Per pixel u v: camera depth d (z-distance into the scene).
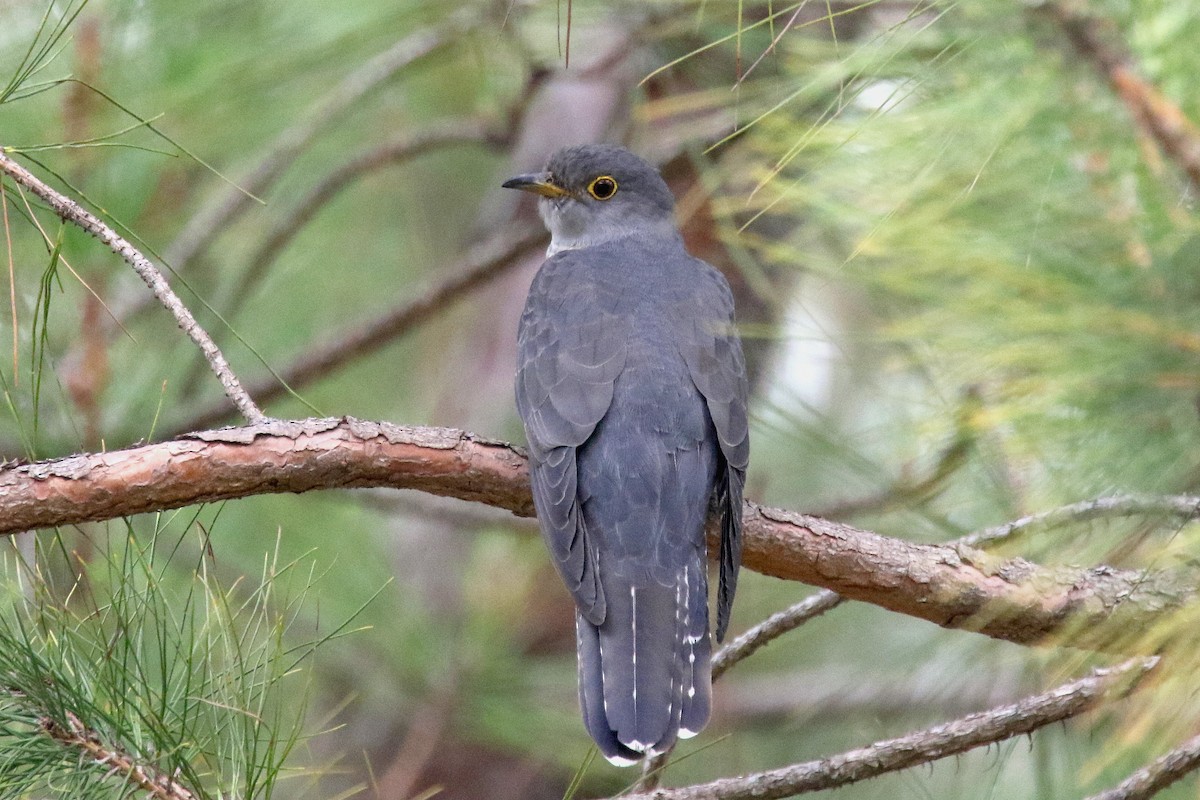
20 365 11.88
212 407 14.34
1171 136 6.30
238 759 7.56
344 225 17.73
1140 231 6.32
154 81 12.87
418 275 18.38
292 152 14.62
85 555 10.70
